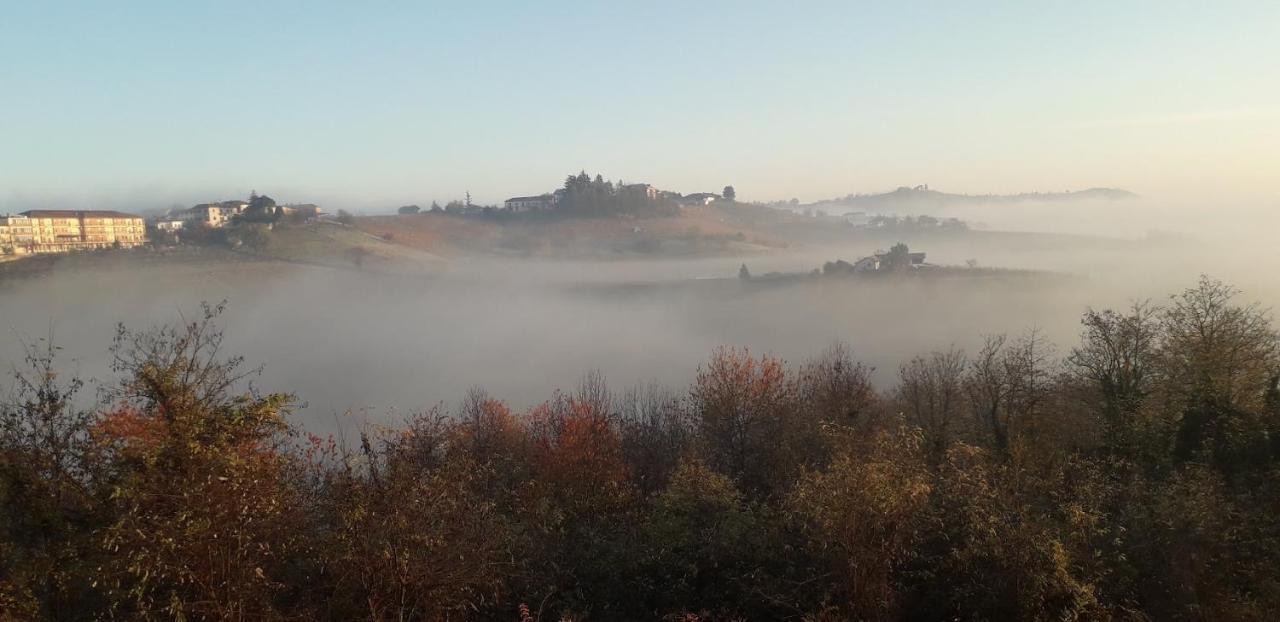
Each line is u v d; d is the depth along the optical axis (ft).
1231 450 48.96
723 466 66.23
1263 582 35.83
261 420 29.22
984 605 35.14
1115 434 59.88
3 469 29.19
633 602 39.04
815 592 36.45
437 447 47.01
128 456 28.55
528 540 40.14
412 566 30.32
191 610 26.11
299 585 31.50
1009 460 52.70
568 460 59.82
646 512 49.73
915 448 42.73
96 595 30.22
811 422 70.03
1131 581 36.52
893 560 36.29
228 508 26.45
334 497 32.71
